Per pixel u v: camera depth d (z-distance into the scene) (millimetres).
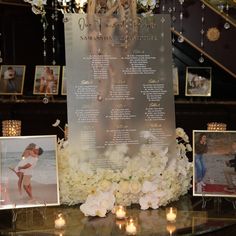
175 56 4758
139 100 2250
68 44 2197
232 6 4172
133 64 2248
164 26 2283
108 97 2219
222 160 2168
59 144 2160
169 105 2277
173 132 2271
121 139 2219
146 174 2125
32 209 2129
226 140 2176
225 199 2301
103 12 2258
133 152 2221
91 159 2166
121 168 2162
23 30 4707
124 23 2236
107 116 2213
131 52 2246
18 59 4723
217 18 4148
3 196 1972
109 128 2211
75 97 2197
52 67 4461
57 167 2045
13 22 4664
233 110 4500
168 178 2166
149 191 2121
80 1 2664
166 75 2279
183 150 2316
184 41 4289
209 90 4430
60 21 4727
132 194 2121
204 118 4520
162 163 2180
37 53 4766
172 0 4074
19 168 2000
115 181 2100
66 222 1964
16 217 2018
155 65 2270
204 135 2182
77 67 2201
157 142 2252
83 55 2207
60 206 2164
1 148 1988
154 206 2131
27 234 1833
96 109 2207
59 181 2100
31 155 2020
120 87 2232
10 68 4500
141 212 2094
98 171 2088
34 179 2014
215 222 1965
